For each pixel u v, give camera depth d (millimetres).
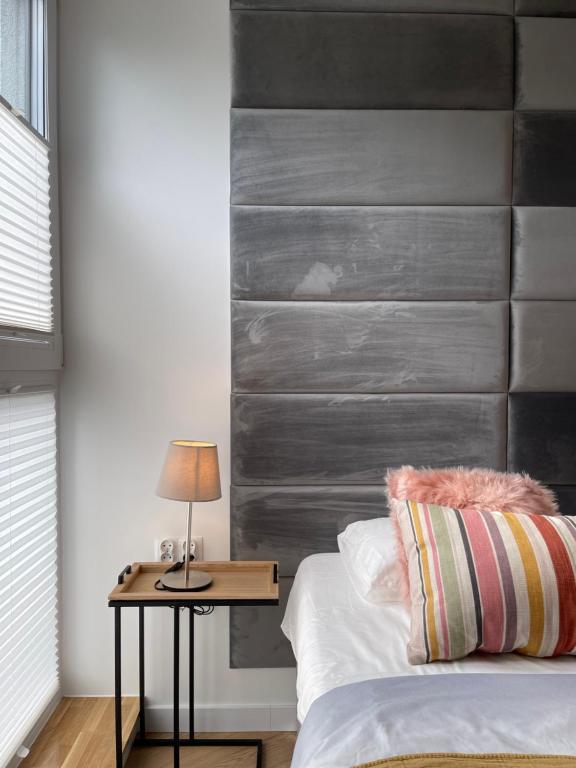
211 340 2176
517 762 938
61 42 2117
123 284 2158
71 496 2166
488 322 2107
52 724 2004
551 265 2107
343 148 2082
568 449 2123
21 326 1799
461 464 2123
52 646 2090
